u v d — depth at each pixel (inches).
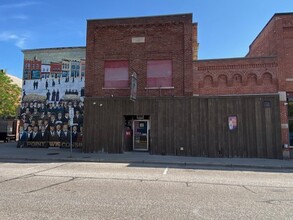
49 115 887.7
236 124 676.7
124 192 295.9
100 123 734.5
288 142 661.9
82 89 884.0
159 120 708.7
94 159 608.4
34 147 878.4
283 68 687.1
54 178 376.5
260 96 676.7
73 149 827.4
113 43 764.6
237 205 250.1
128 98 730.2
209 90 713.0
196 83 717.9
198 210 232.5
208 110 691.4
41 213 216.4
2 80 1230.3
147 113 716.7
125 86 748.6
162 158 633.0
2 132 1242.0
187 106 701.9
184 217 213.0
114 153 716.7
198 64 722.2
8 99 1238.3
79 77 890.7
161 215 217.0
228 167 548.1
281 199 274.8
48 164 543.8
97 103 742.5
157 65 741.3
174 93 722.8
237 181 378.6
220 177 412.8
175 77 727.7
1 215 210.2
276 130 660.1
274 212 229.1
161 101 713.6
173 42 739.4
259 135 665.0
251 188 329.4
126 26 763.4
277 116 664.4
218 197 280.4
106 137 727.7
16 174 407.8
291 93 682.2
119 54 757.9
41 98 899.4
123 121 730.2
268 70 692.7
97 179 373.4
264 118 668.7
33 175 400.2
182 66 729.0
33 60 919.0
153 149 700.7
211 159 632.4
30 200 255.3
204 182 365.7
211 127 684.7
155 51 743.7
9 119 1296.8
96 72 762.2
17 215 210.4
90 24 776.9
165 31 746.8
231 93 702.5
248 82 699.4
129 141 754.2
